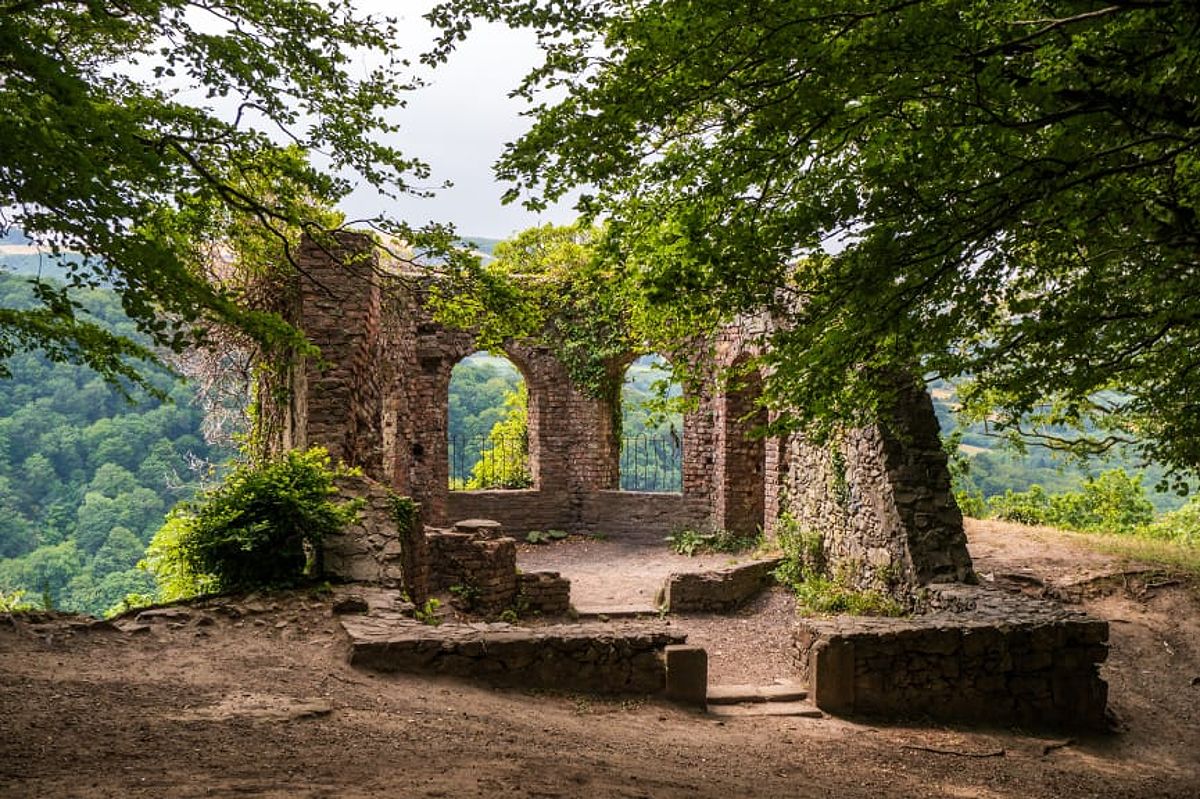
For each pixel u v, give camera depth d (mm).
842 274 5867
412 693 7426
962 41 4371
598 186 5422
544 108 5047
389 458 16953
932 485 12195
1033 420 12617
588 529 20984
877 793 6555
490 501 20609
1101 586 13461
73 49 6574
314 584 9789
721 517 18766
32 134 4359
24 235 4988
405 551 11812
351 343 13219
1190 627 12242
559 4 4789
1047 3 4902
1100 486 20953
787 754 7508
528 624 13594
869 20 4309
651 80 4812
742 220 5770
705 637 13039
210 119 6270
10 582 22469
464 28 4957
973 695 9305
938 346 6340
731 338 18203
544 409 20953
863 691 9172
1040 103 4535
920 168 5070
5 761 4590
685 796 5344
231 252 12695
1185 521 18781
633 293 6727
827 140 5285
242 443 16188
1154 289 6398
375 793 4441
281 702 6535
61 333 5566
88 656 7484
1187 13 4160
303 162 7027
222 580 9695
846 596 12828
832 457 14062
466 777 4969
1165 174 5793
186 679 7066
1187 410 7477
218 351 14992
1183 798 7387
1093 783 7719
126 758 4836
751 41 4520
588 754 6277
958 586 11219
